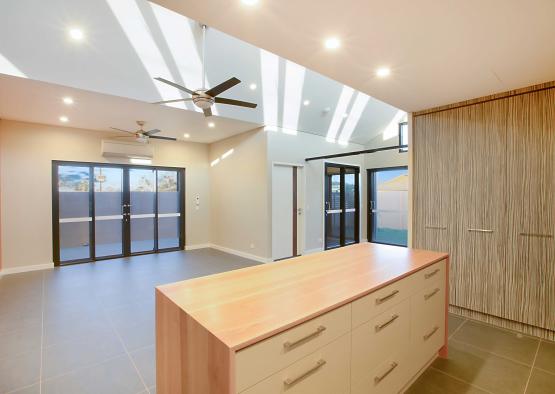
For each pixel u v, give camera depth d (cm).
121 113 457
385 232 748
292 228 616
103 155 590
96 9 318
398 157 701
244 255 627
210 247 738
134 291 405
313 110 581
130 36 351
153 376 217
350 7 160
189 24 370
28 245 517
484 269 303
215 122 525
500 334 281
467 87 275
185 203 708
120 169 625
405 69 239
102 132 588
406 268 201
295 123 589
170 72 393
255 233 597
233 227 659
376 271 193
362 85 272
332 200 700
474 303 311
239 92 472
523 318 279
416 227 354
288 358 117
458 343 265
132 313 331
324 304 136
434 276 227
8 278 467
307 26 180
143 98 388
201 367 115
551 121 260
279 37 193
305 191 628
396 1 155
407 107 338
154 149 660
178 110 441
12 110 440
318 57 221
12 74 307
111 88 364
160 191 682
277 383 113
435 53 212
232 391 99
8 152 499
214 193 726
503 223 289
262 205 579
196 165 725
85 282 446
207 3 158
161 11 348
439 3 156
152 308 346
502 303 292
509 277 287
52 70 327
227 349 99
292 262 217
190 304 136
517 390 201
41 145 528
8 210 498
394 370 183
